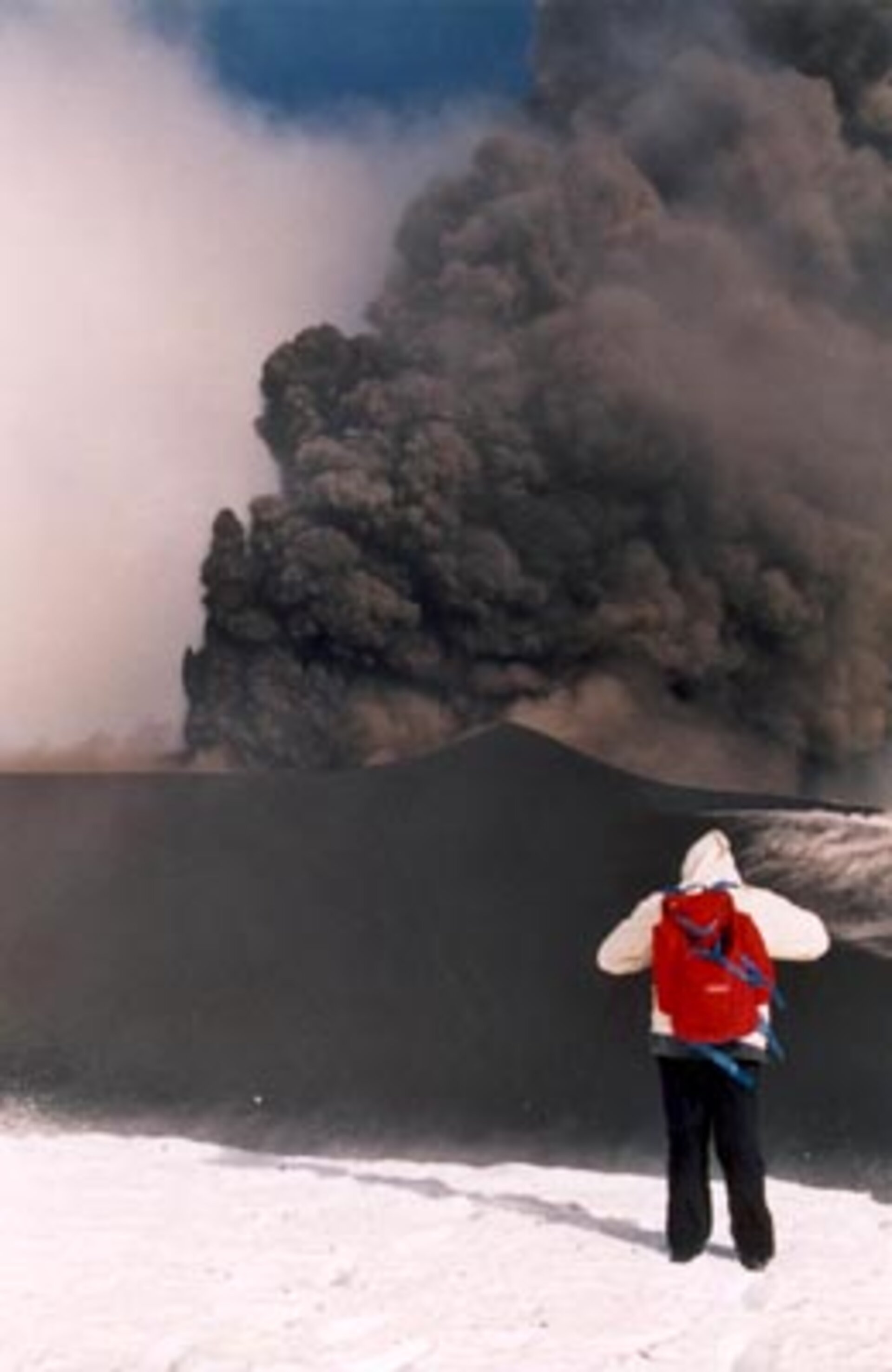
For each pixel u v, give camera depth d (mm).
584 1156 23609
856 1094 25828
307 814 37406
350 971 30312
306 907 32938
